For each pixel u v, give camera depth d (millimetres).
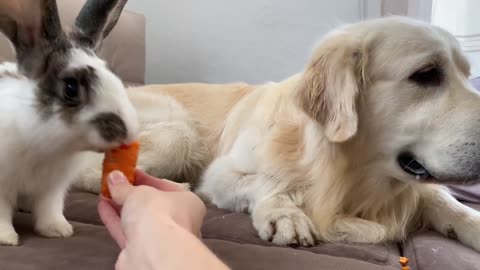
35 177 500
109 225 347
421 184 621
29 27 484
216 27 1353
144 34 1183
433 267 485
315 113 601
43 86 461
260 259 450
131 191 331
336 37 617
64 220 523
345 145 599
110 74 481
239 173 692
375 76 580
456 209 614
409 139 562
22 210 604
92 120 449
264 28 1311
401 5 1141
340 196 607
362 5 1201
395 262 505
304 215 583
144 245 269
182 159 869
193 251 259
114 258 423
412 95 560
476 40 1159
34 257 415
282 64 1316
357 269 438
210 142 902
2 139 465
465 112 535
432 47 562
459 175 529
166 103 916
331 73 589
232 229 582
